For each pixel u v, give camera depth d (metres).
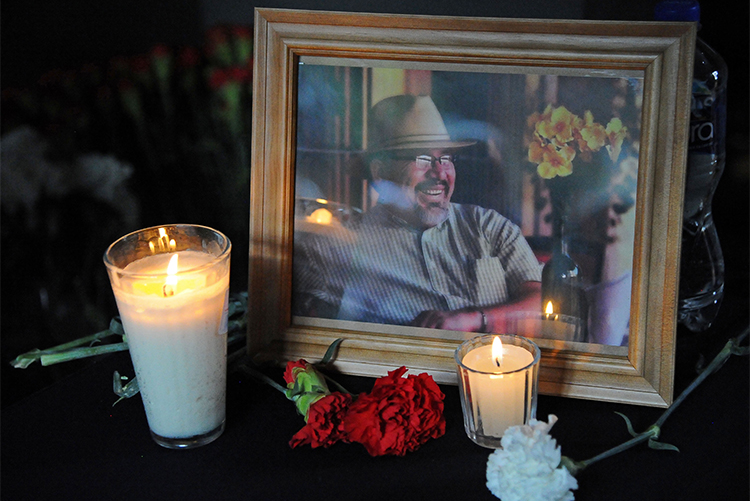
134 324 0.60
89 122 0.98
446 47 0.68
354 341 0.75
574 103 0.68
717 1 0.88
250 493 0.59
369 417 0.59
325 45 0.70
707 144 0.79
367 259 0.74
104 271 1.03
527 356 0.66
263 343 0.76
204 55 0.96
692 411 0.69
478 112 0.70
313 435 0.60
